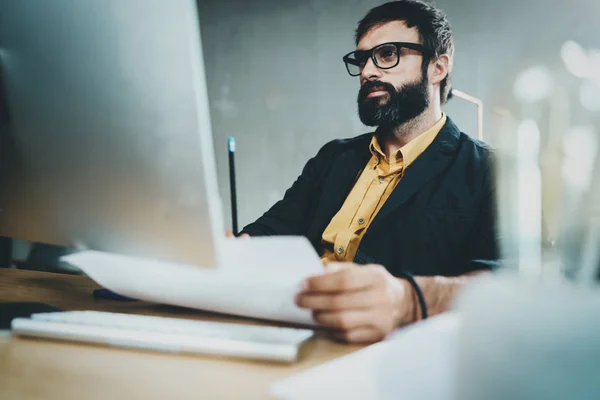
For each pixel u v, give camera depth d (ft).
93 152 1.50
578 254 0.68
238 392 1.13
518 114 0.72
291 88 10.74
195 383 1.19
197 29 1.32
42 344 1.52
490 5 8.67
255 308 1.68
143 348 1.46
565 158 0.70
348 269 1.60
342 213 4.24
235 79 11.28
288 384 0.95
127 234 1.52
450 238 3.71
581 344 0.62
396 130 4.46
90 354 1.42
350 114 10.23
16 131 1.67
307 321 1.62
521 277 0.70
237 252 1.50
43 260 3.76
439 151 4.02
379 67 4.47
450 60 4.74
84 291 2.48
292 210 4.83
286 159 10.80
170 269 1.68
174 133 1.33
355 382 0.94
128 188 1.46
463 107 8.73
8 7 1.55
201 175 1.32
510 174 0.72
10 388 1.15
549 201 0.70
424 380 0.82
